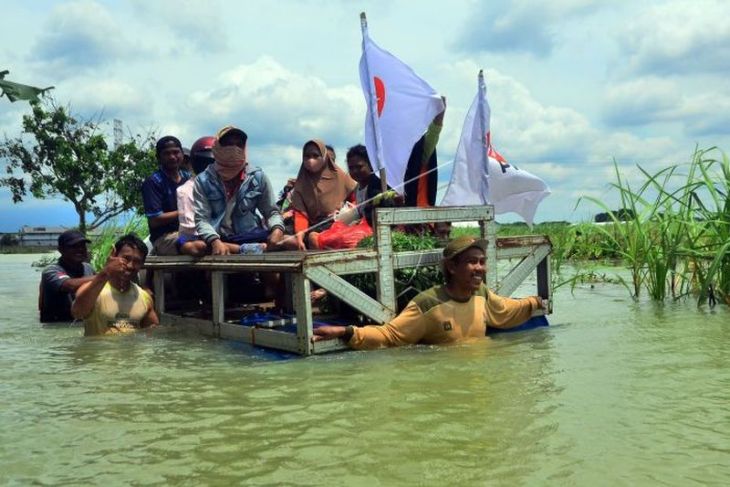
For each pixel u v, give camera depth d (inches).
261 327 191.9
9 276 560.1
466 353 164.6
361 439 100.2
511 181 242.7
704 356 151.6
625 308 240.4
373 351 171.0
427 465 89.1
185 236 238.7
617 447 94.0
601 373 137.4
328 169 253.3
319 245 234.1
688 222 250.5
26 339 211.0
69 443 102.7
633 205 270.2
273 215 235.5
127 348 189.0
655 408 111.9
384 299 182.5
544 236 217.8
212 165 231.6
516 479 83.8
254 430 106.3
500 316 195.0
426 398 121.4
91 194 864.3
